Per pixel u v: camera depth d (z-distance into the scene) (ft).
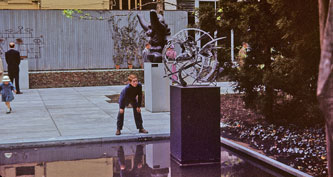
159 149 28.12
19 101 53.11
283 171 21.81
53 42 76.13
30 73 71.36
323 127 31.55
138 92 31.27
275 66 34.40
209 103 24.04
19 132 32.53
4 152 27.37
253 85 35.68
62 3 83.46
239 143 28.35
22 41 74.54
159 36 45.34
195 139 23.93
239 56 37.14
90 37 77.82
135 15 79.20
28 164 24.21
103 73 75.36
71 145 29.45
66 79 73.51
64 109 45.55
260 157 24.18
